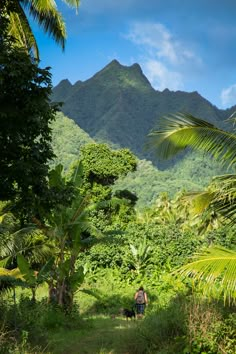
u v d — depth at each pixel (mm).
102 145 48938
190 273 8617
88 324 17203
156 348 11031
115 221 42406
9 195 12680
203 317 10773
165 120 9750
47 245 18484
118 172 48375
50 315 15969
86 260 31750
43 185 12711
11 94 11773
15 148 12273
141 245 30688
